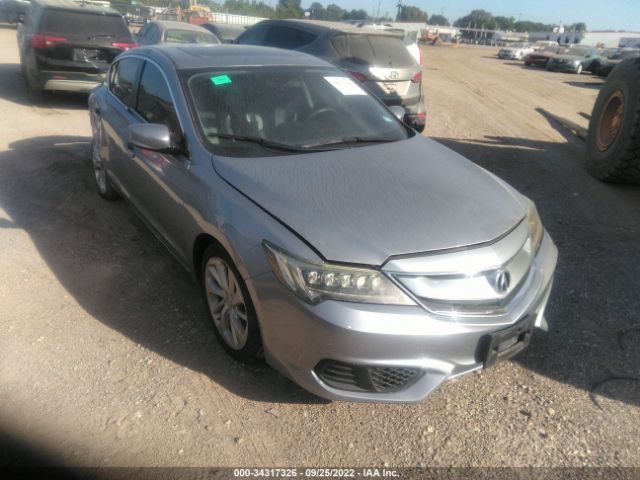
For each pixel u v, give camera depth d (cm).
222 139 334
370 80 739
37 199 521
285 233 258
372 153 340
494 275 259
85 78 894
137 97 426
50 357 307
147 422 266
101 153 495
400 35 816
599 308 376
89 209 505
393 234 258
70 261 411
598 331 350
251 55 414
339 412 278
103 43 891
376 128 381
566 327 353
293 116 363
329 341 243
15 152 657
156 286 383
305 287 246
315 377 255
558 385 302
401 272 246
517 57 3856
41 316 343
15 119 816
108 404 276
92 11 899
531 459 254
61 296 365
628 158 615
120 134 430
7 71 1209
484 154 780
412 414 279
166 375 297
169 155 349
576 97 1622
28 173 588
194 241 317
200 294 375
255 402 282
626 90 625
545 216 543
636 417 281
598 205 585
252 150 328
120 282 386
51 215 489
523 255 282
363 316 239
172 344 323
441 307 247
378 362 244
